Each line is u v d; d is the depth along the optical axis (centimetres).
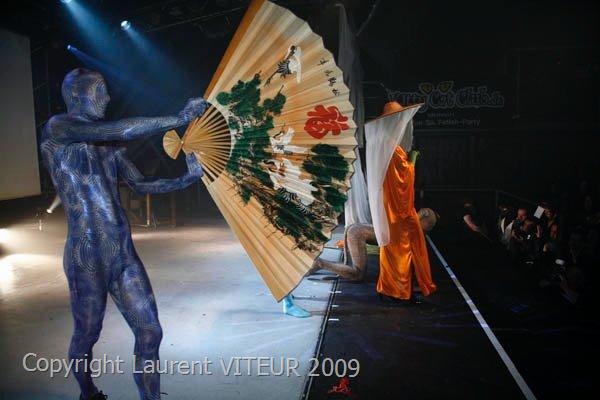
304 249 267
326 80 269
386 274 488
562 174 1091
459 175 1213
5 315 459
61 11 820
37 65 927
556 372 343
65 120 252
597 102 1125
